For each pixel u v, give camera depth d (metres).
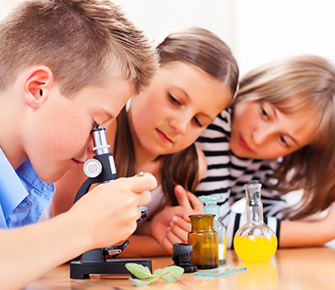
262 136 1.49
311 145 1.56
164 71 1.21
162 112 1.21
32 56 0.78
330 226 1.35
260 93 1.50
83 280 0.82
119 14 0.88
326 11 1.75
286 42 1.78
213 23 1.74
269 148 1.51
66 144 0.78
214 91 1.23
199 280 0.79
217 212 1.05
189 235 0.94
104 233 0.64
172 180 1.39
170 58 1.22
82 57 0.79
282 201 1.70
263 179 1.71
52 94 0.77
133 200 0.68
